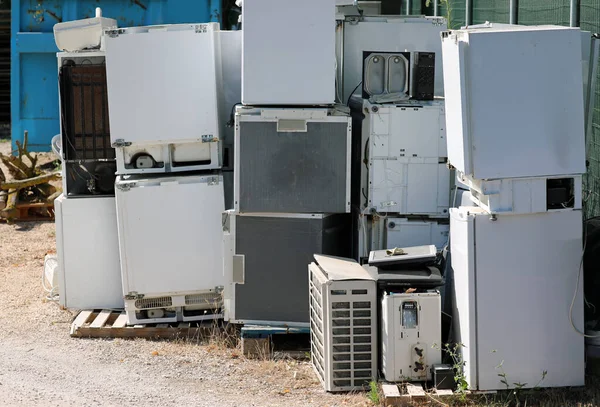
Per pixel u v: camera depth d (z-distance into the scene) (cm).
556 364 635
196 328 809
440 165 745
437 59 873
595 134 817
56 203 845
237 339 785
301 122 729
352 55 869
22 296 953
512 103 605
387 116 738
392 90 758
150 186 788
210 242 796
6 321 862
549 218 624
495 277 624
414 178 745
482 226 620
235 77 859
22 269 1070
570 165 614
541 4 923
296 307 750
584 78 700
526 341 630
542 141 609
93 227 848
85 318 836
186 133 782
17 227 1304
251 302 754
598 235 689
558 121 609
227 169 834
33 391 656
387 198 746
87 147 835
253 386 683
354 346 662
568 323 632
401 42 870
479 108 604
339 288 654
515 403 632
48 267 948
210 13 1650
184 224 793
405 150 742
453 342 658
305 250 743
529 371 633
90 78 827
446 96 646
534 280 627
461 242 634
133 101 779
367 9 1054
